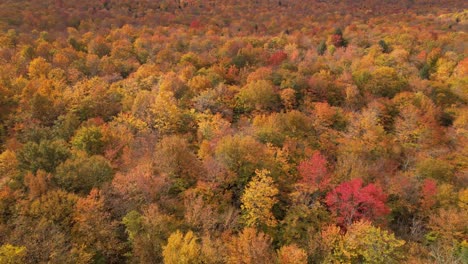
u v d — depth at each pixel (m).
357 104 68.44
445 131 60.78
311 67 83.06
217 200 39.16
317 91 70.50
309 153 47.91
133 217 33.12
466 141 56.72
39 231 30.23
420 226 40.62
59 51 85.38
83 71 78.31
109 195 37.19
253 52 92.38
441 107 69.19
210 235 33.12
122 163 44.34
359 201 38.06
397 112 64.94
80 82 65.81
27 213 32.78
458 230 38.12
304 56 96.00
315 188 39.91
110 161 44.06
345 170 44.69
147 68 78.69
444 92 73.25
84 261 29.44
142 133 52.66
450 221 38.22
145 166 39.88
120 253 33.44
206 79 71.69
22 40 94.25
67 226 32.84
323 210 38.56
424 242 38.94
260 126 55.56
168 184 39.03
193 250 28.94
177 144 43.41
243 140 44.00
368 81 74.25
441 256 34.72
